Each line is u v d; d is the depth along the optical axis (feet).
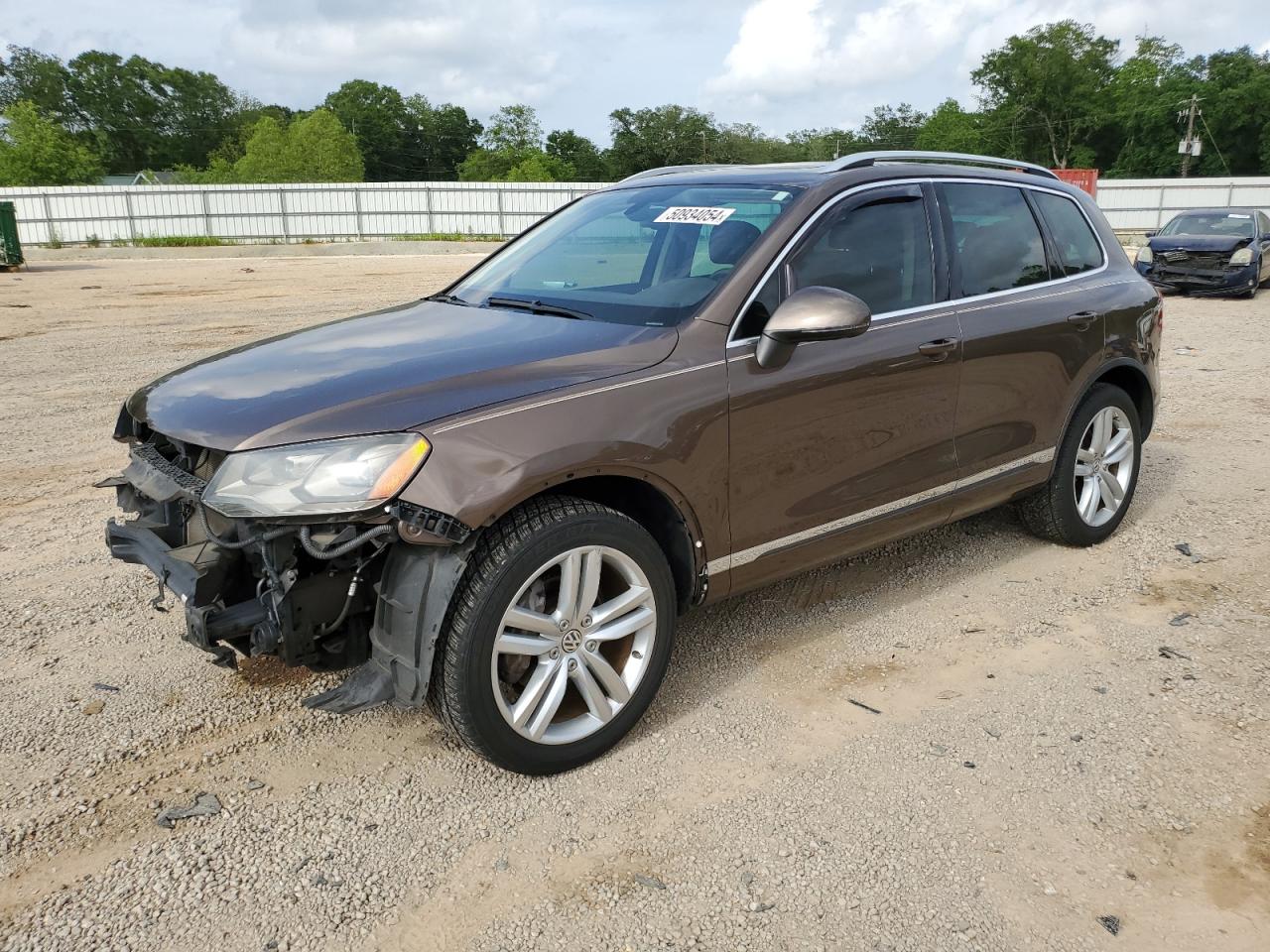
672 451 9.72
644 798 9.35
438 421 8.63
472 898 8.04
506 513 8.93
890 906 7.92
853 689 11.36
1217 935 7.61
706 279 10.82
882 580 14.47
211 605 8.76
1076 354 14.25
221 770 9.77
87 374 30.96
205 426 9.01
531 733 9.29
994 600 13.73
